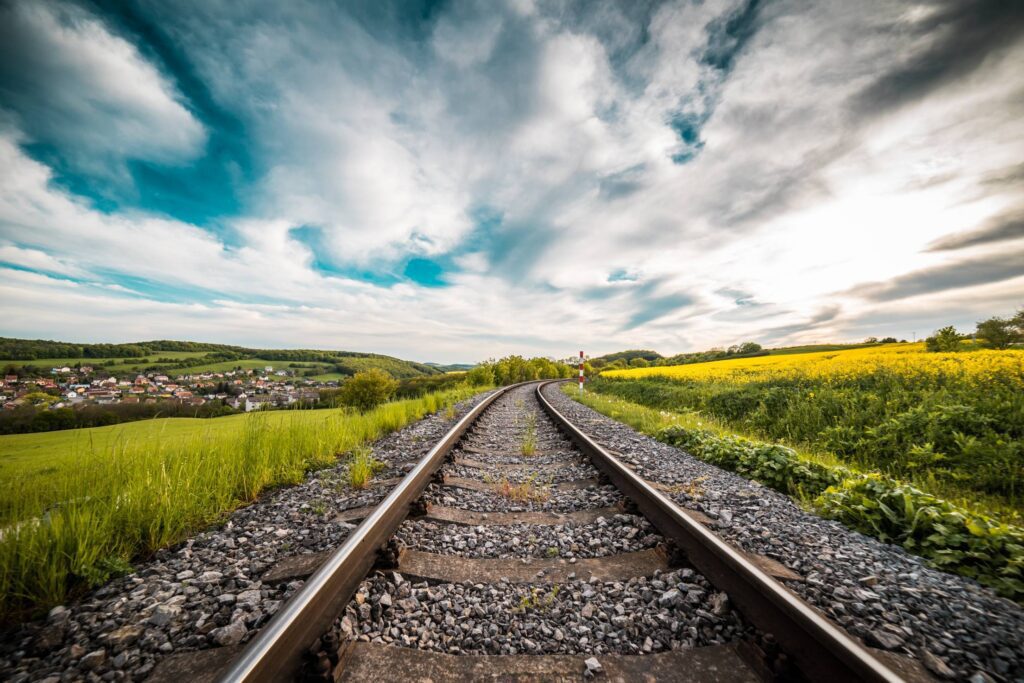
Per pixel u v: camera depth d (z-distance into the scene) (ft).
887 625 6.46
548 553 9.24
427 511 11.01
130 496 9.99
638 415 32.09
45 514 9.04
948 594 7.41
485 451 19.94
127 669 5.77
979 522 9.27
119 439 13.93
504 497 12.97
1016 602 7.30
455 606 7.20
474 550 9.43
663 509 9.88
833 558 8.63
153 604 7.24
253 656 4.88
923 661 5.80
